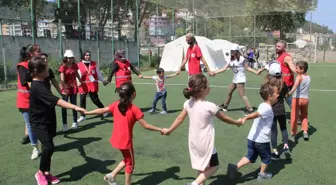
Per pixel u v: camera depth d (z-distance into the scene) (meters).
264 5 19.66
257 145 3.81
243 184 3.80
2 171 4.27
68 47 18.41
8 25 17.47
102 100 9.76
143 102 9.42
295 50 33.53
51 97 3.70
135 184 3.82
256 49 29.91
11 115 7.80
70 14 19.05
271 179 3.92
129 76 7.48
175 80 16.08
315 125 6.52
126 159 3.57
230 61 7.53
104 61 20.61
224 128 6.33
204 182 3.53
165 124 6.71
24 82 4.61
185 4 20.94
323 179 3.91
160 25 27.33
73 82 6.29
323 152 4.88
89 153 4.95
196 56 7.25
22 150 5.15
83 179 3.99
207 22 32.38
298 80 4.96
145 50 27.28
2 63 15.13
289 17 31.73
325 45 35.25
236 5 19.88
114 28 23.02
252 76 18.55
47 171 3.86
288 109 8.15
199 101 3.37
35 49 4.68
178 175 4.07
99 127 6.55
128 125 3.51
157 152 4.95
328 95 10.49
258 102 9.34
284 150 4.58
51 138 3.88
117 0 24.50
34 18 17.52
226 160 4.58
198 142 3.32
